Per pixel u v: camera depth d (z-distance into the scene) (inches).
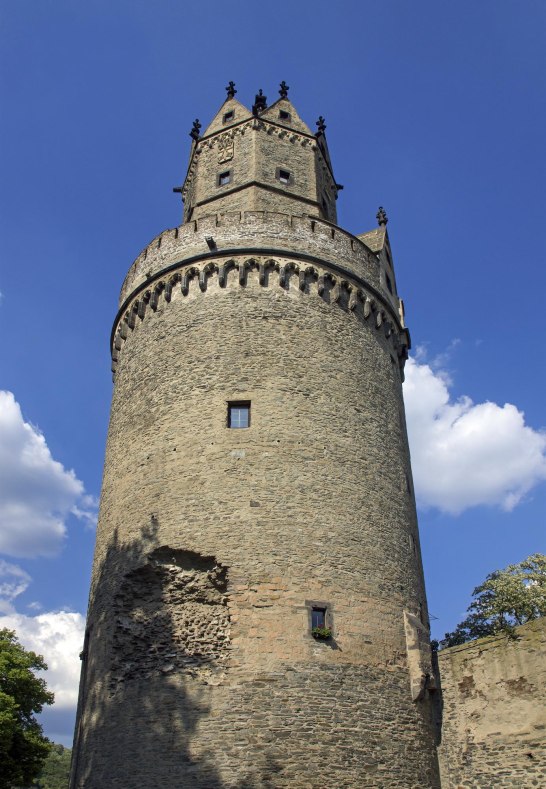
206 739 767.7
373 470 995.9
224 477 916.6
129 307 1171.9
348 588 880.9
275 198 1246.3
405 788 805.2
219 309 1053.2
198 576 869.2
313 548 885.2
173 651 830.5
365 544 926.4
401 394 1190.3
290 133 1337.4
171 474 943.0
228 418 967.0
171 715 792.3
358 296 1128.2
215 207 1258.0
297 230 1119.0
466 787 852.0
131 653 856.9
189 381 1007.0
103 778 802.8
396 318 1218.0
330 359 1042.1
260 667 800.3
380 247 1266.0
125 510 966.4
